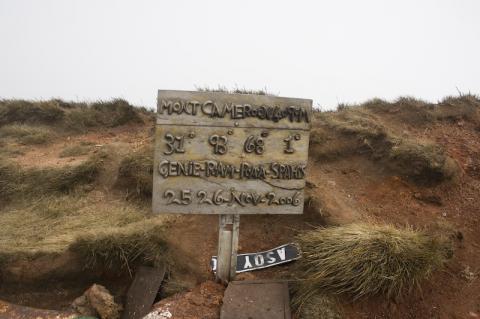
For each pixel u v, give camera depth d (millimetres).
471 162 6695
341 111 8516
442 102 8680
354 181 6484
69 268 5254
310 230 5414
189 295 4527
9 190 7781
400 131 7527
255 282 4531
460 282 4680
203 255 5508
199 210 4461
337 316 4016
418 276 4312
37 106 11961
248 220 6012
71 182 7855
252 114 4492
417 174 6164
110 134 10758
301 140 4652
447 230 5297
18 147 10055
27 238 6094
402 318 4188
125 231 5547
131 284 5109
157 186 4355
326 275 4312
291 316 4168
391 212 5762
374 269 4223
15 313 4766
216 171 4461
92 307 4719
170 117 4324
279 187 4633
